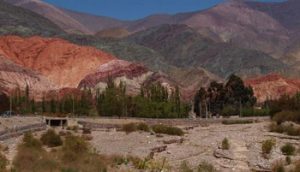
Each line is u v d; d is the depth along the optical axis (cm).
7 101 15050
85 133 8350
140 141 6781
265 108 17200
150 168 4212
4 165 3828
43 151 4962
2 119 8956
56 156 4506
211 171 4244
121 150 5622
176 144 6650
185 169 4212
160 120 12019
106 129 9556
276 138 7306
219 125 11681
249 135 7838
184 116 15150
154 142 6681
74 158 4366
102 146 6038
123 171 3975
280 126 8969
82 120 11062
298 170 4184
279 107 12344
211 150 5891
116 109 14412
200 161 4888
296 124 9675
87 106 15312
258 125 10762
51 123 10562
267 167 4416
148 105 14300
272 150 5509
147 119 12394
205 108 17188
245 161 4847
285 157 5003
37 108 15662
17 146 5431
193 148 6106
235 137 7431
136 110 14450
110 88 15738
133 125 9156
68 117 12219
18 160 4000
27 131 7525
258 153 5331
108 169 4028
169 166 4375
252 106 18450
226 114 16750
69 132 8225
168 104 14612
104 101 14700
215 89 18150
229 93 17938
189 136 7969
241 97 18088
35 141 5872
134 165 4334
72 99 15388
